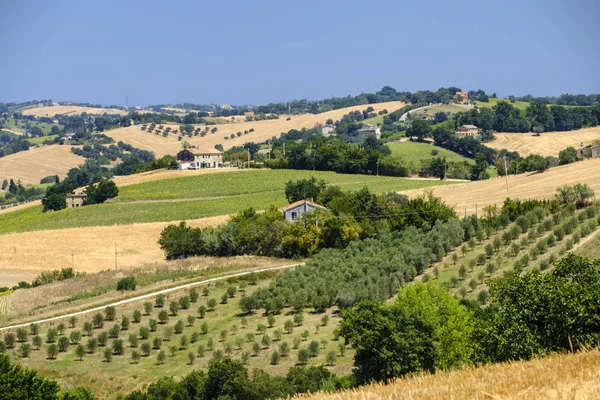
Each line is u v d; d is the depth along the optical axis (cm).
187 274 9156
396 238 9144
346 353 5916
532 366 2127
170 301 7944
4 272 10475
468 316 4966
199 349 6397
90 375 6106
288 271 8312
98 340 6850
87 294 8525
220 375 5100
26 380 4188
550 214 8788
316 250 9744
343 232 9675
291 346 6253
